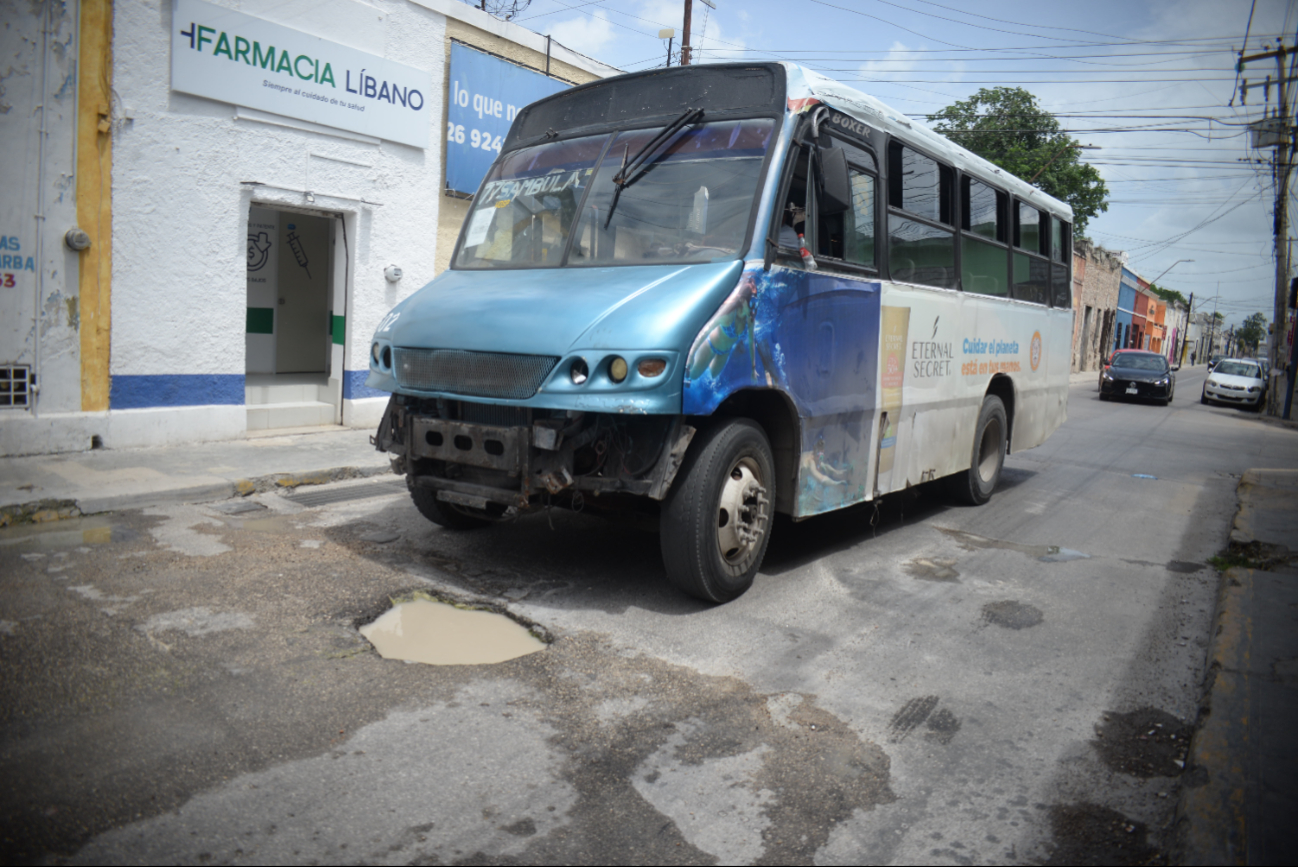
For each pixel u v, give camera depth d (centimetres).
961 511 770
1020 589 534
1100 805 290
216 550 517
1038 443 916
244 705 324
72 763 279
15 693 323
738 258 443
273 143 863
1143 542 679
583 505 469
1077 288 3916
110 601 423
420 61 1009
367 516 621
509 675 364
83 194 730
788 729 331
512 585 480
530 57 1162
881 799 286
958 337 692
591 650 395
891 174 581
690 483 433
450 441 453
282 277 1052
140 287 775
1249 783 289
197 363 823
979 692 376
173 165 787
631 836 257
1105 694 381
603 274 460
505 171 568
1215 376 2769
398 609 436
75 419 741
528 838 254
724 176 471
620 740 314
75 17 711
